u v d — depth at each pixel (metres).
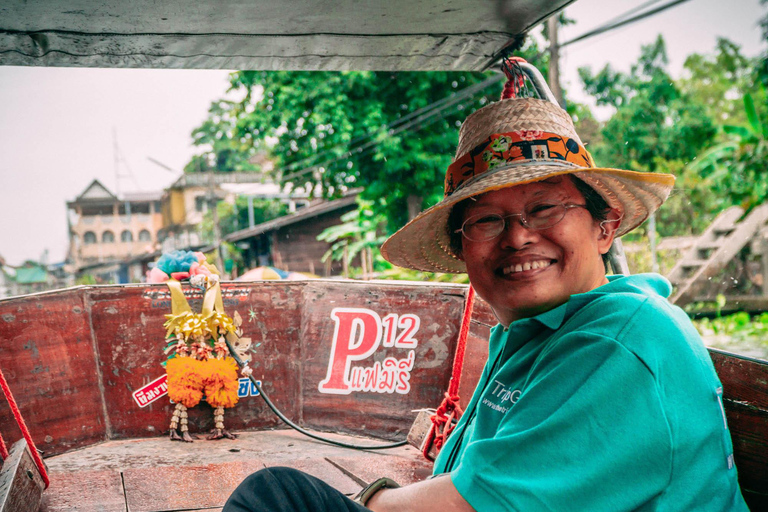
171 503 2.11
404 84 12.90
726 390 1.39
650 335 1.09
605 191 1.35
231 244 31.75
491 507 1.05
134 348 3.09
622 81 19.84
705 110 15.80
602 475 1.01
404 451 2.79
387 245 1.63
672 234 11.73
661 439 1.02
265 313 3.22
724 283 9.52
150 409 3.09
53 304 2.92
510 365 1.33
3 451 2.04
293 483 1.11
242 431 3.17
